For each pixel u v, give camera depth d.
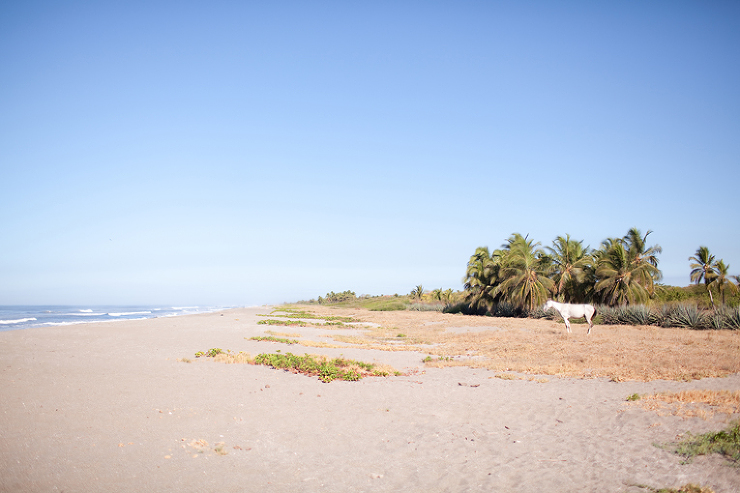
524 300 47.84
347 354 18.78
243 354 16.53
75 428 7.71
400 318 50.00
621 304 42.81
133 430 7.79
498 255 56.91
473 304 58.50
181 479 6.01
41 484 5.63
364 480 6.21
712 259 52.38
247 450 7.20
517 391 11.49
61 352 16.66
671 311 32.47
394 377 13.60
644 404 9.52
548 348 19.55
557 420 8.85
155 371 13.09
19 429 7.51
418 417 9.16
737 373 13.35
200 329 29.30
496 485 5.98
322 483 6.09
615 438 7.56
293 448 7.38
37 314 90.25
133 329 28.08
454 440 7.80
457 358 18.20
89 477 5.91
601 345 19.86
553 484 5.96
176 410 9.07
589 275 48.09
